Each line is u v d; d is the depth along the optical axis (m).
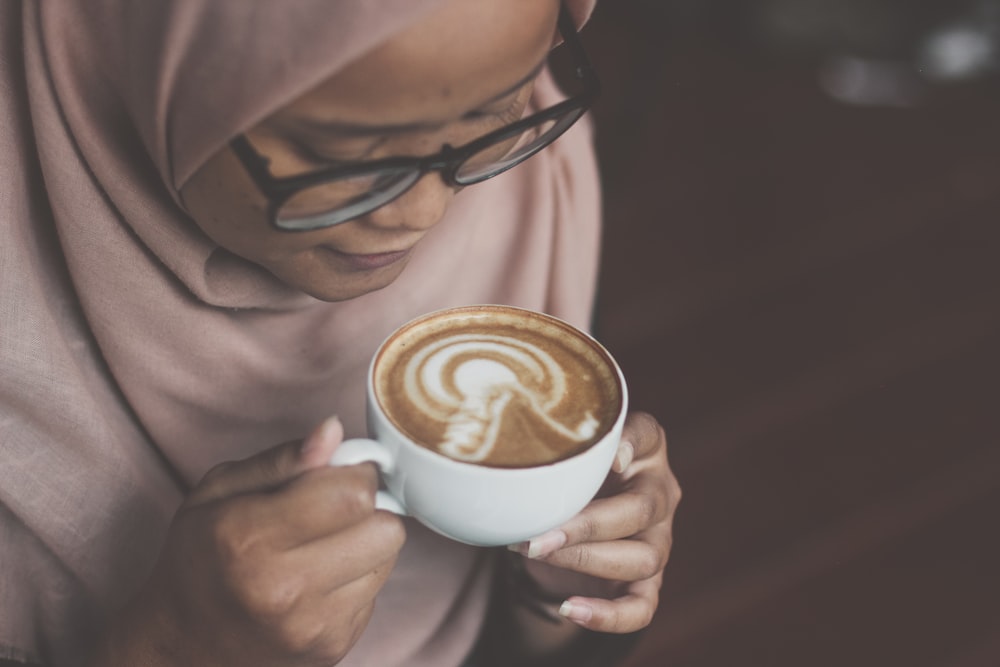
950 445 2.10
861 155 2.82
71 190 0.76
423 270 0.93
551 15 0.61
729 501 1.96
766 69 3.09
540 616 0.97
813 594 1.82
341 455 0.65
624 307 2.32
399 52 0.56
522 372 0.73
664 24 2.56
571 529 0.75
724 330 2.29
